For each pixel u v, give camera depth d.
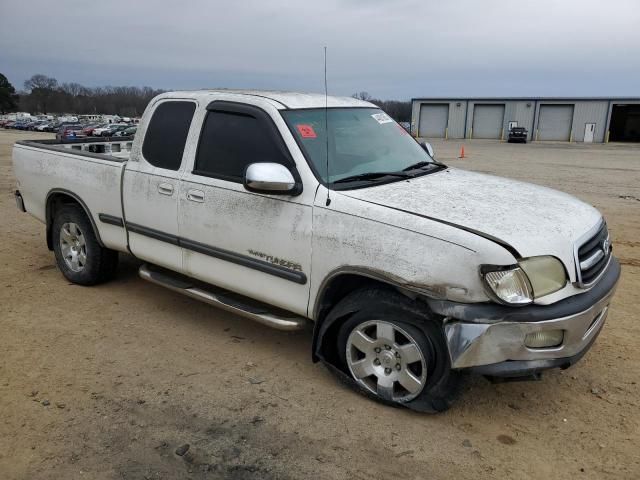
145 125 4.70
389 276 3.25
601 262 3.57
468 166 22.22
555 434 3.30
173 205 4.40
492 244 3.00
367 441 3.21
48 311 5.00
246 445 3.16
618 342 4.49
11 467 2.95
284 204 3.73
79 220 5.39
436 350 3.27
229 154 4.10
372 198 3.50
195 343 4.45
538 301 3.06
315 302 3.66
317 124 4.03
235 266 4.10
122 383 3.80
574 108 53.97
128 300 5.31
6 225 8.44
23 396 3.61
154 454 3.07
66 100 129.12
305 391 3.73
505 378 3.23
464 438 3.25
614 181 16.39
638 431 3.32
